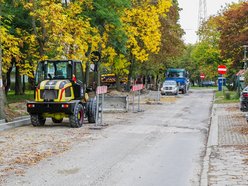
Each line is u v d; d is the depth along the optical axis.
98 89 21.03
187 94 59.53
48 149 14.58
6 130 19.62
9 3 28.58
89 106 22.89
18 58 27.55
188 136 18.22
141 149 14.78
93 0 32.28
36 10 24.81
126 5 34.75
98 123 22.25
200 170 11.41
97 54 24.89
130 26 41.75
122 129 20.42
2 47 24.89
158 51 48.62
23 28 29.44
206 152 13.80
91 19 30.91
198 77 104.31
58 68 21.98
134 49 43.84
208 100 45.72
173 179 10.44
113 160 12.79
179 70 62.31
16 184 9.87
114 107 30.53
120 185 9.84
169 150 14.61
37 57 28.42
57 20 24.59
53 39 25.86
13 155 13.41
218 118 24.77
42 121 21.69
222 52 44.69
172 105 38.19
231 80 62.97
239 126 20.45
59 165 12.02
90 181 10.20
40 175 10.78
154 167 11.82
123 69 48.03
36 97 20.95
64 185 9.81
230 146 14.60
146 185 9.87
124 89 56.03
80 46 26.75
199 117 27.17
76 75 22.05
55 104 20.39
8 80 39.56
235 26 42.94
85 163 12.31
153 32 43.72
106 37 34.78
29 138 17.09
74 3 29.97
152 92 44.22
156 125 22.28
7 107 23.81
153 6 43.31
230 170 10.85
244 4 42.16
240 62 44.78
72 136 17.83
